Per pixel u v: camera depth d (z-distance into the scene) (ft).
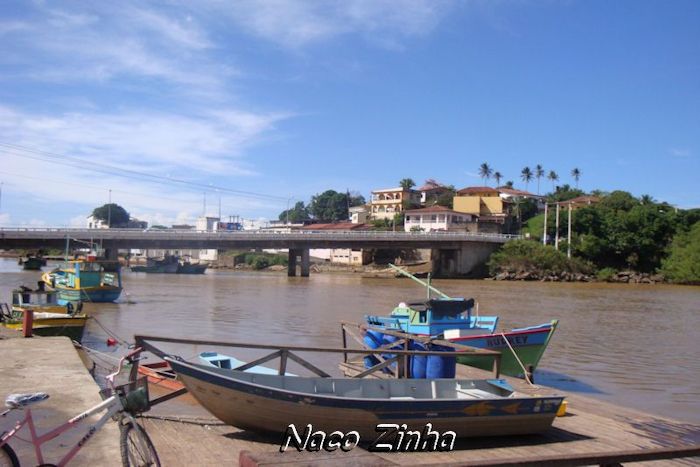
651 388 55.62
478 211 332.80
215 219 437.99
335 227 342.44
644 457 17.87
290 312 116.88
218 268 371.35
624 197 323.37
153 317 104.99
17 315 74.79
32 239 205.98
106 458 22.82
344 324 51.96
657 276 256.32
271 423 27.94
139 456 19.07
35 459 22.45
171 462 24.93
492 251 274.16
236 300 141.38
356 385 31.89
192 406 39.01
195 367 28.45
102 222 456.45
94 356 59.52
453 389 33.63
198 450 26.76
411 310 56.29
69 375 37.73
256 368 42.34
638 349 79.25
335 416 27.73
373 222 350.02
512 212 344.90
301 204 474.49
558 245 275.80
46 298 82.79
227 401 27.99
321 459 13.74
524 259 256.32
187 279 235.81
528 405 30.73
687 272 243.60
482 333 55.83
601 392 53.62
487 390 34.35
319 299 147.54
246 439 28.86
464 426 29.66
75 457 22.79
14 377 36.78
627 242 272.31
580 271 261.65
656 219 275.80
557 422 36.19
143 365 46.98
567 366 66.28
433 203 368.89
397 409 28.19
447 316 56.44
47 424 27.09
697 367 66.64
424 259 310.04
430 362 39.65
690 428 36.35
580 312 127.03
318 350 33.42
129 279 230.07
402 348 45.42
